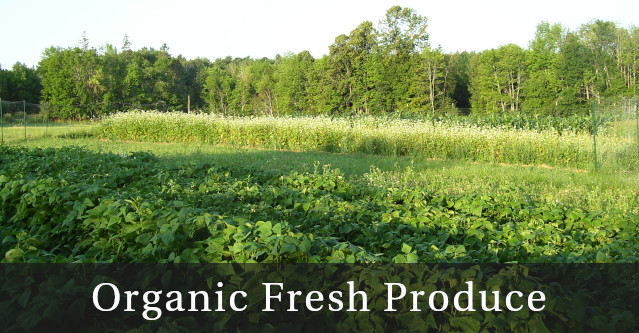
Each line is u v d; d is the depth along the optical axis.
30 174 8.31
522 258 4.10
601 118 15.41
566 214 6.36
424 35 53.34
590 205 9.09
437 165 15.09
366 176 11.30
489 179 11.93
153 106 62.56
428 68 49.78
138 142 23.84
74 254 5.06
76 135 25.91
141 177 9.05
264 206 5.91
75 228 5.35
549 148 15.78
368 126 21.11
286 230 3.37
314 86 54.56
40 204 5.68
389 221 5.57
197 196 6.77
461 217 5.54
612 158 13.91
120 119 25.23
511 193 8.27
